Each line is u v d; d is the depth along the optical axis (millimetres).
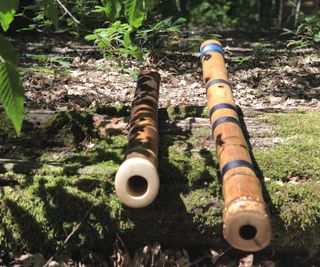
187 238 658
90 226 639
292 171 683
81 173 666
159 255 646
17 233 636
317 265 673
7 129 771
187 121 790
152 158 588
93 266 644
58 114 792
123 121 789
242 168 578
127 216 639
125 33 792
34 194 644
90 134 774
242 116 805
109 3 559
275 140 746
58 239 640
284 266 674
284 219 641
